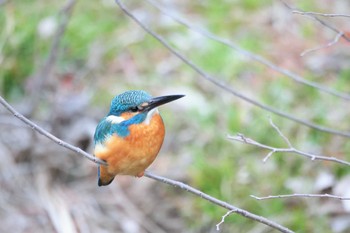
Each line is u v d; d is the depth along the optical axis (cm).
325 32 1313
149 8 1383
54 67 1291
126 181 1184
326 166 1094
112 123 723
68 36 1318
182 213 1116
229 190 1095
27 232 1114
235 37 1305
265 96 1189
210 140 1160
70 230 1104
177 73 1266
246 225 1064
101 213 1145
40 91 1187
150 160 730
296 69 1240
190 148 1164
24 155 1208
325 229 1040
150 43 1323
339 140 1111
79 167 1209
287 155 1113
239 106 1177
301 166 1102
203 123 1183
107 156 721
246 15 1358
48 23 1314
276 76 1221
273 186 1088
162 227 1114
